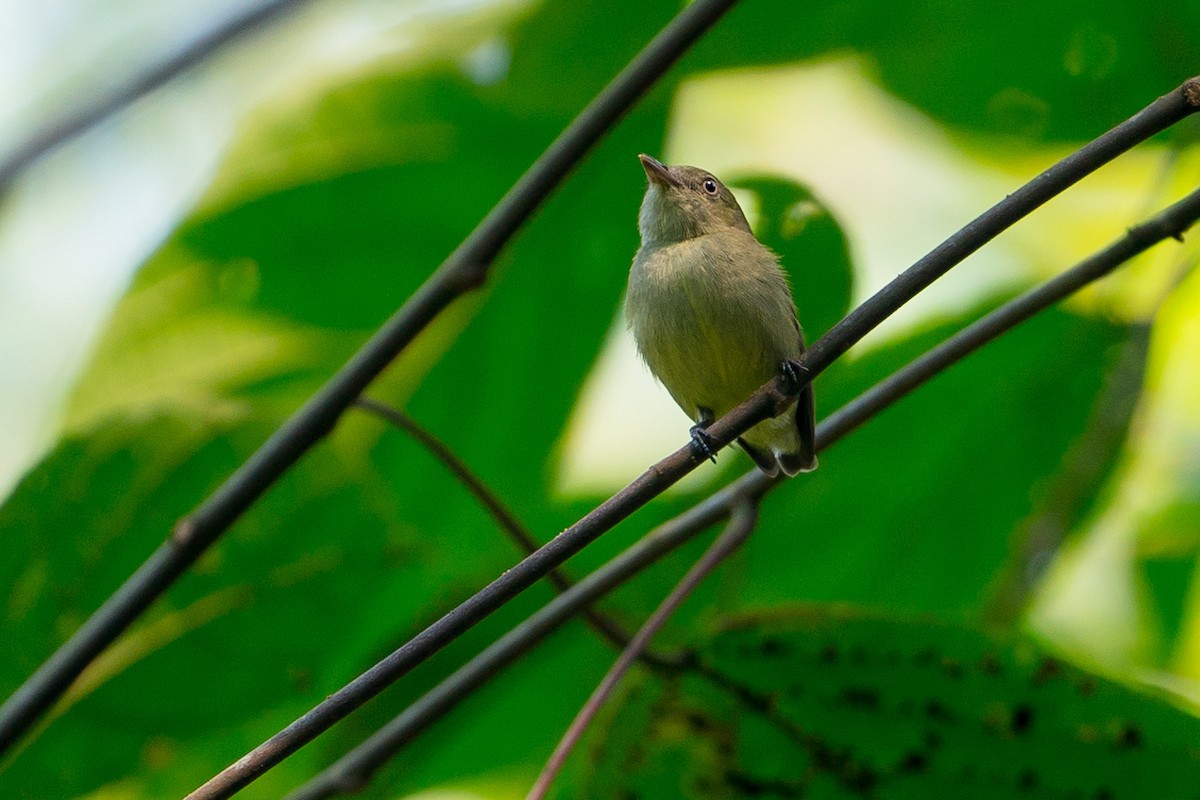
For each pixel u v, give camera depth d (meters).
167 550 7.72
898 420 10.40
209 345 10.67
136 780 9.20
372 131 10.43
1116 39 9.82
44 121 12.35
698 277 9.66
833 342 6.27
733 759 7.65
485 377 10.45
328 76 10.41
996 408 10.23
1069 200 11.95
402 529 9.05
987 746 7.44
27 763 8.88
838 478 10.62
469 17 10.63
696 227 10.05
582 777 7.75
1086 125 10.15
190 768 9.42
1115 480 9.95
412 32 10.67
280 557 8.92
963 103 10.29
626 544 10.67
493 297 10.35
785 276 9.84
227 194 10.38
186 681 8.98
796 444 9.48
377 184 10.45
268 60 13.41
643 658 7.57
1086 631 12.20
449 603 10.16
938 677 7.46
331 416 7.69
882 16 9.93
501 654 7.76
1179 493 12.12
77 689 8.89
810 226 9.73
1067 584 12.30
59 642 9.01
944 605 10.60
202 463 9.05
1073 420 10.12
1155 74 9.88
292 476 8.81
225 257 10.50
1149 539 12.15
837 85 13.02
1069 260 12.08
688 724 7.64
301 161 10.39
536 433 10.53
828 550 10.70
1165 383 12.05
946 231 12.83
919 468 10.47
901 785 7.55
